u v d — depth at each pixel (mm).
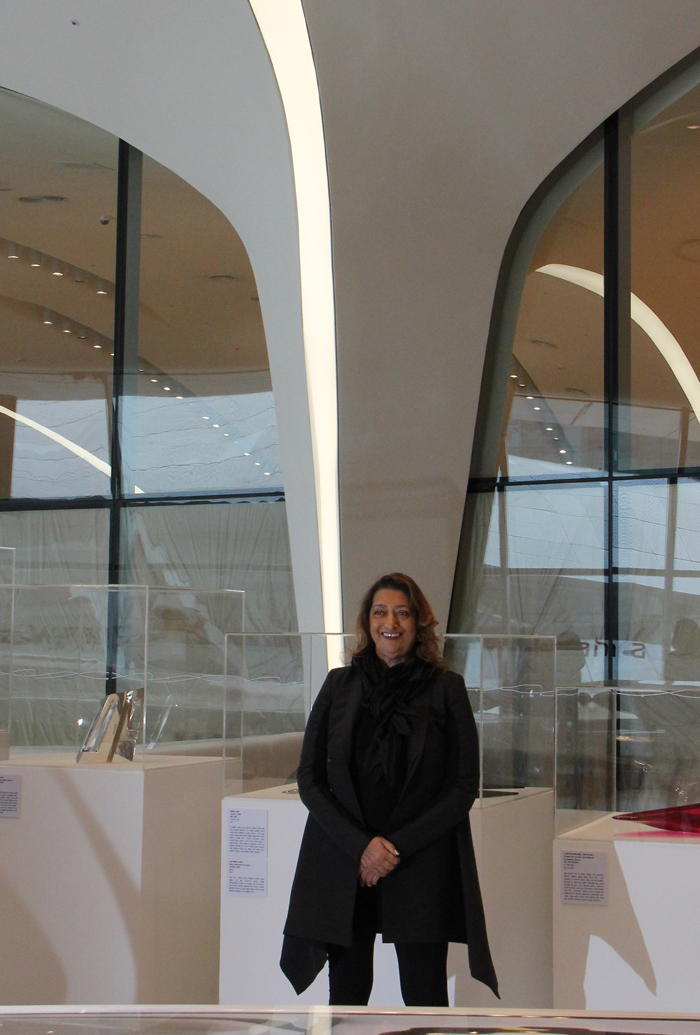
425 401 8039
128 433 9422
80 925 4312
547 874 4117
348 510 7531
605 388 8461
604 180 8656
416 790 3152
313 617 7703
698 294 8250
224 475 9148
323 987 3689
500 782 3742
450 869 3137
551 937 4121
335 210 6840
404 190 7254
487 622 8695
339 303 7125
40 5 6945
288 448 7672
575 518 8461
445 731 3250
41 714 4613
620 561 8242
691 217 8352
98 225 9711
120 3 6559
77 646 4574
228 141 7223
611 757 3836
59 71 7723
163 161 8156
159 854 4383
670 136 8461
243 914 3836
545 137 7953
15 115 9930
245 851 3850
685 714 3740
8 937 4379
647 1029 1337
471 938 3023
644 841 3545
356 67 6398
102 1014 1389
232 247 9375
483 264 8359
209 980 4750
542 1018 1387
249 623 8953
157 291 9500
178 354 9398
